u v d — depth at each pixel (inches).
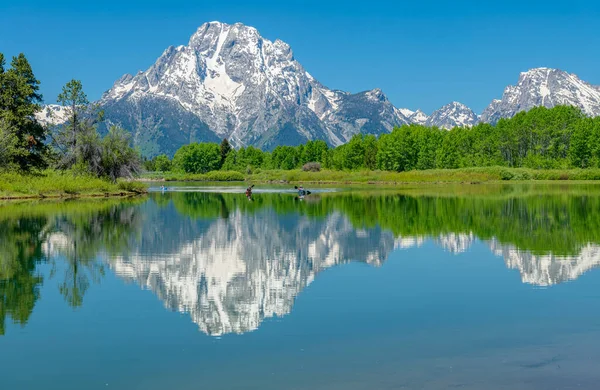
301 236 1370.6
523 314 669.9
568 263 974.4
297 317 667.4
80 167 3351.4
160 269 959.0
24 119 3272.6
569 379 475.5
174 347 565.6
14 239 1316.4
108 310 700.7
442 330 611.8
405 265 983.0
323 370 501.0
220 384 474.9
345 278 882.8
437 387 462.6
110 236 1380.4
